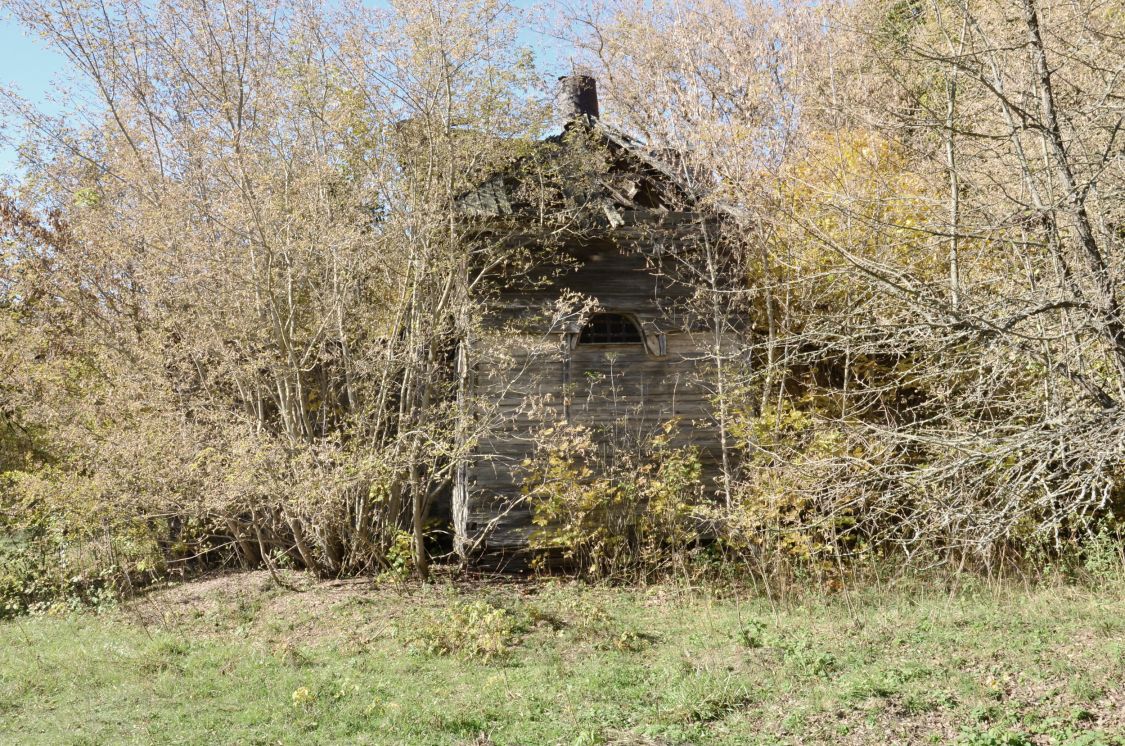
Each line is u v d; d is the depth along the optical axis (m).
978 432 7.95
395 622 11.93
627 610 12.48
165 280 13.38
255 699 9.22
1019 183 9.24
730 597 13.02
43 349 15.43
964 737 7.00
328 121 14.00
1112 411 6.80
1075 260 7.85
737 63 15.94
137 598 14.78
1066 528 13.32
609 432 14.77
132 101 14.73
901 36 10.38
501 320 14.90
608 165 15.97
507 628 11.28
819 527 12.98
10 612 15.02
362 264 14.47
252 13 14.23
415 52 13.67
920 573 12.80
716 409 14.79
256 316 14.13
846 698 8.12
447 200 14.56
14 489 15.05
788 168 14.03
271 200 13.52
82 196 14.29
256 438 12.87
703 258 15.40
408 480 14.51
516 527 14.48
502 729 8.05
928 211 10.12
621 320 15.52
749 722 7.90
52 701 9.57
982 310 7.68
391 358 13.86
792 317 13.95
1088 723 7.04
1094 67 7.77
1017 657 8.87
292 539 15.55
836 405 14.07
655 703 8.48
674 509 13.91
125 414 14.38
